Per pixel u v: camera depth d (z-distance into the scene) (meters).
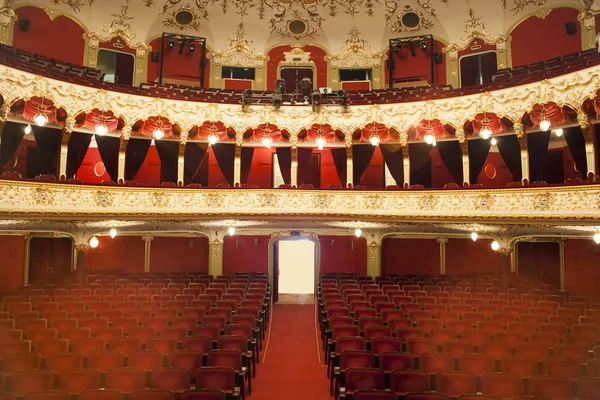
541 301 17.19
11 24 21.41
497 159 24.25
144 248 25.39
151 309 15.67
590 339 12.66
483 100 19.62
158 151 22.53
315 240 25.56
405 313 16.33
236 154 22.14
